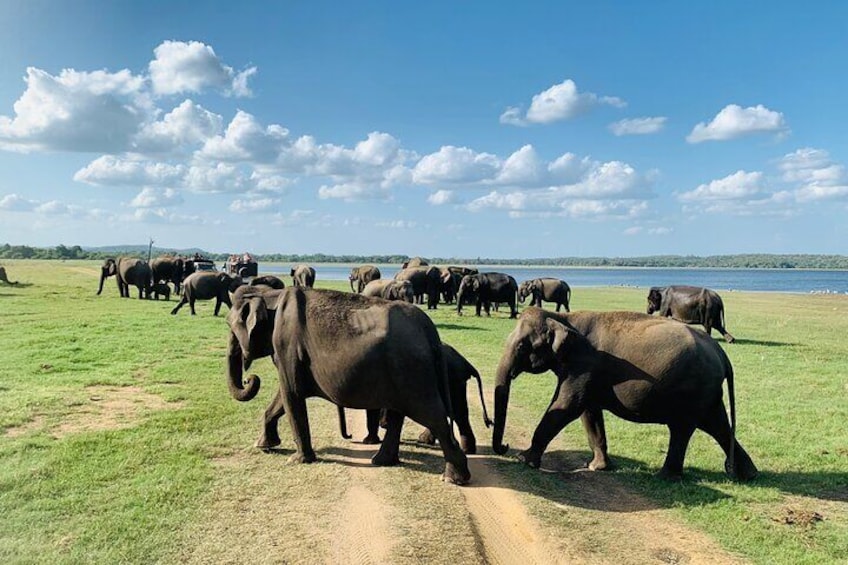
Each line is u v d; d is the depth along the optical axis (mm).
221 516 5582
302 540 5164
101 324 18938
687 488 6902
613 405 7387
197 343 15680
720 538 5684
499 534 5645
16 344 14797
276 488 6328
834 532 5828
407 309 7035
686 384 7000
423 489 6512
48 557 4703
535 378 13438
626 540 5621
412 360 6691
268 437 7664
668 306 20969
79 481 6230
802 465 7828
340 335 6895
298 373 7215
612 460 7938
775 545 5562
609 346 7352
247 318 7746
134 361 13055
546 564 5148
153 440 7672
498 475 7160
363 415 9742
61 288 36469
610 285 82812
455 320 25297
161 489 6098
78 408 9172
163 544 5004
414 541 5246
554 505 6352
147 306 26328
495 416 8062
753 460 8031
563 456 8117
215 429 8359
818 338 21375
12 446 7172
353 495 6211
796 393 12062
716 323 20000
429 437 8344
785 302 43250
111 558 4734
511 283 27641
